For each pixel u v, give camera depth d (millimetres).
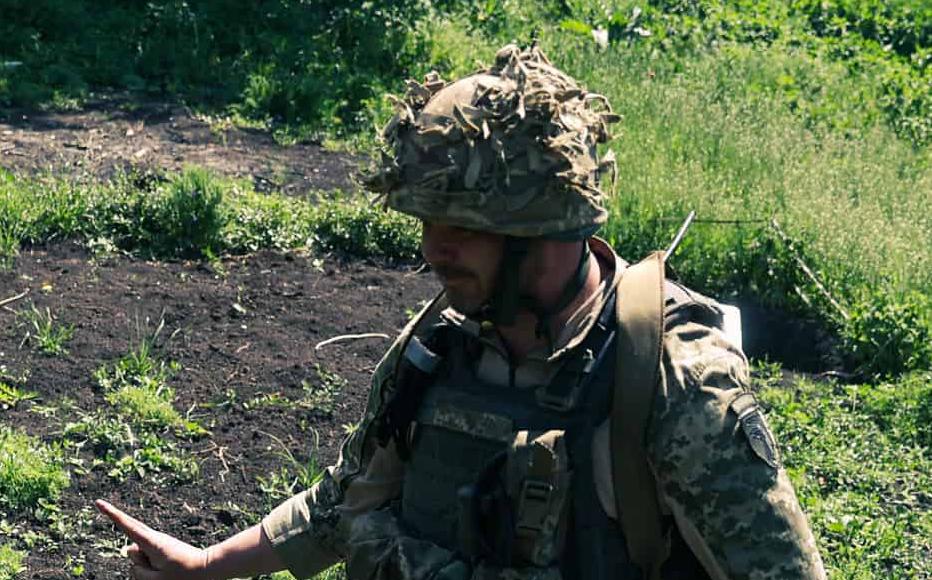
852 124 10461
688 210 7199
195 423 4953
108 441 4727
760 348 6547
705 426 2105
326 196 7645
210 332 5730
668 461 2111
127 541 4254
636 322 2176
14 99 8898
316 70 9961
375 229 6898
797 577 2090
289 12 10625
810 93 11070
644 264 2277
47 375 5184
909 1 13953
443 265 2203
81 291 5961
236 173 7965
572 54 10859
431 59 10438
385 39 10422
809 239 6949
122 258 6387
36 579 4043
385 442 2369
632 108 9406
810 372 6336
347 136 9000
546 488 2131
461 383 2293
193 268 6375
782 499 2107
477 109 2143
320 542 2557
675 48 11844
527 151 2133
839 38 13164
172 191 6625
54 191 6797
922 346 6203
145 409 4926
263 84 9375
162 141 8484
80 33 10062
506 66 2223
